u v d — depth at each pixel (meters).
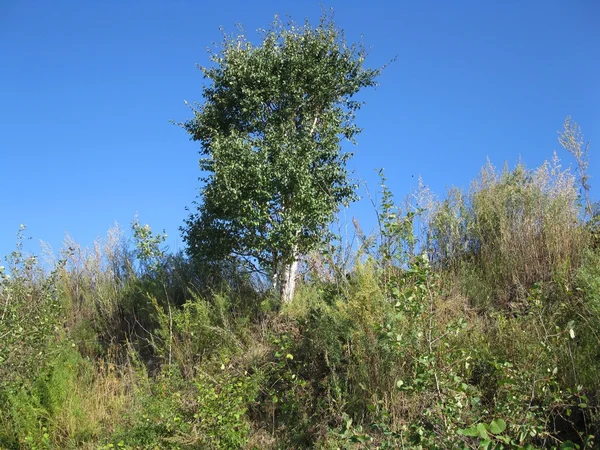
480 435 4.49
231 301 11.09
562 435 6.00
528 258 9.48
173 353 10.17
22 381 9.01
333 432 6.70
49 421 8.67
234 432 7.20
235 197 10.66
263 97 12.25
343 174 11.72
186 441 7.17
